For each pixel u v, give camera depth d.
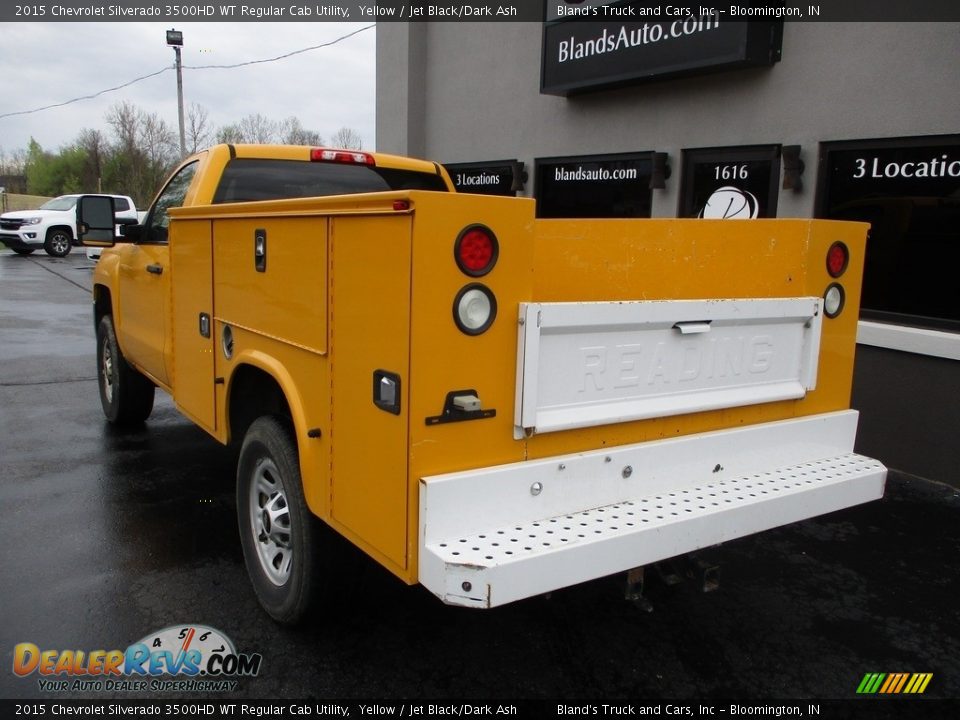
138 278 5.27
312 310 2.87
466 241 2.33
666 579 2.93
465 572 2.24
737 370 3.12
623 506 2.74
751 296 3.25
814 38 5.91
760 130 6.36
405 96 10.39
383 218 2.38
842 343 3.50
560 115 8.27
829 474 3.20
